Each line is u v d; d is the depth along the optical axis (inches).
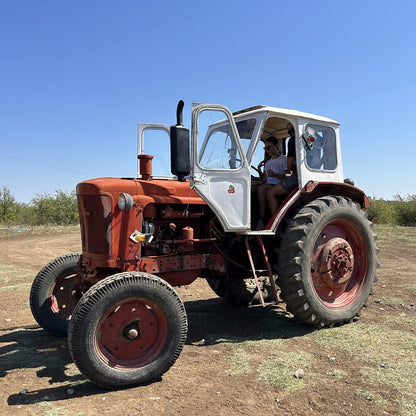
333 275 175.6
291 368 126.6
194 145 146.6
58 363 136.8
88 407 105.5
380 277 271.4
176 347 123.6
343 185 186.1
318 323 167.2
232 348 147.8
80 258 162.4
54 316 167.2
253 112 167.8
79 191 151.3
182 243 161.0
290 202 167.9
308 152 177.5
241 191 156.9
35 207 1042.1
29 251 469.4
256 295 195.8
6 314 200.7
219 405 105.4
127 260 143.8
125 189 146.3
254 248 178.2
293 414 100.0
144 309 123.5
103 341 117.6
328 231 180.5
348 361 132.3
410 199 833.5
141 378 117.6
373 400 105.2
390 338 152.8
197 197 162.4
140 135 203.8
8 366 134.4
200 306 214.4
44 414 101.6
